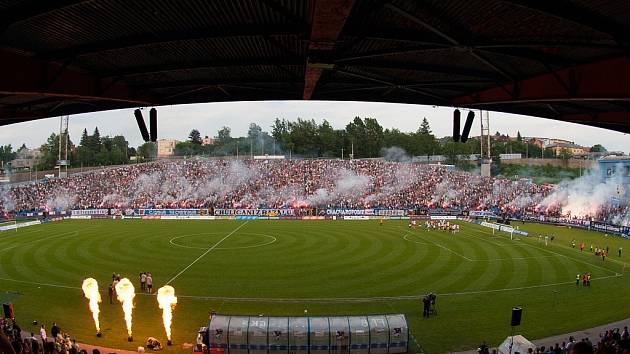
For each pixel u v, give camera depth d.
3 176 159.38
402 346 30.17
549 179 164.12
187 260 56.75
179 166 131.12
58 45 18.91
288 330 29.77
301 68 25.84
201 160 137.75
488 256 59.62
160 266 53.41
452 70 24.45
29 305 39.16
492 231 83.12
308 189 118.94
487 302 40.50
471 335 32.91
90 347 30.66
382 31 18.14
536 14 15.61
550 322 35.50
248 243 69.12
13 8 14.41
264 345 29.75
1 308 38.19
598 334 32.97
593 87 18.83
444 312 37.78
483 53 20.25
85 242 69.06
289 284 45.91
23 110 31.45
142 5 15.57
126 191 119.12
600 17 14.79
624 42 15.60
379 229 85.06
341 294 42.56
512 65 22.33
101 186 121.12
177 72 25.58
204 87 29.44
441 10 16.02
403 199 113.31
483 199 112.00
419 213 106.25
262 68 25.66
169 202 113.25
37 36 17.62
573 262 56.38
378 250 63.56
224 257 58.62
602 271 51.94
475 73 24.50
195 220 100.81
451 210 107.31
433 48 19.28
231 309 38.38
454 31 17.66
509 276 49.25
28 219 101.94
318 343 29.75
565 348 28.55
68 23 16.69
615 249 65.50
